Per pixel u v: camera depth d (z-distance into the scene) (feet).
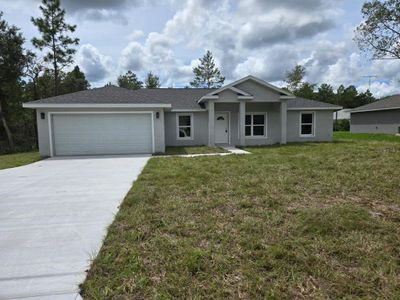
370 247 9.48
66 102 38.50
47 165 31.30
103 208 14.85
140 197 15.94
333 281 7.61
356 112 96.17
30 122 75.25
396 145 41.96
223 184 18.88
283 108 51.29
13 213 14.26
